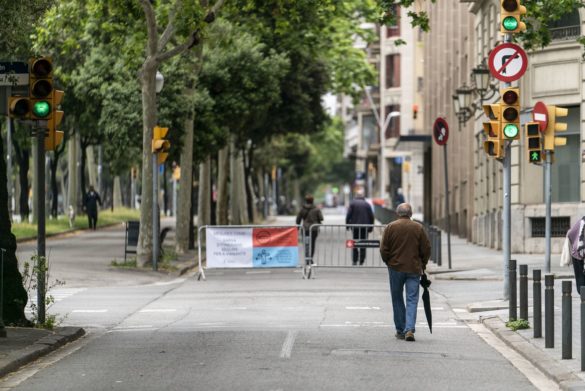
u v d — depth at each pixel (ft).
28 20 87.56
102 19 181.98
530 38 130.93
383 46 522.06
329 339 82.74
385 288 134.00
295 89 266.57
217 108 222.07
